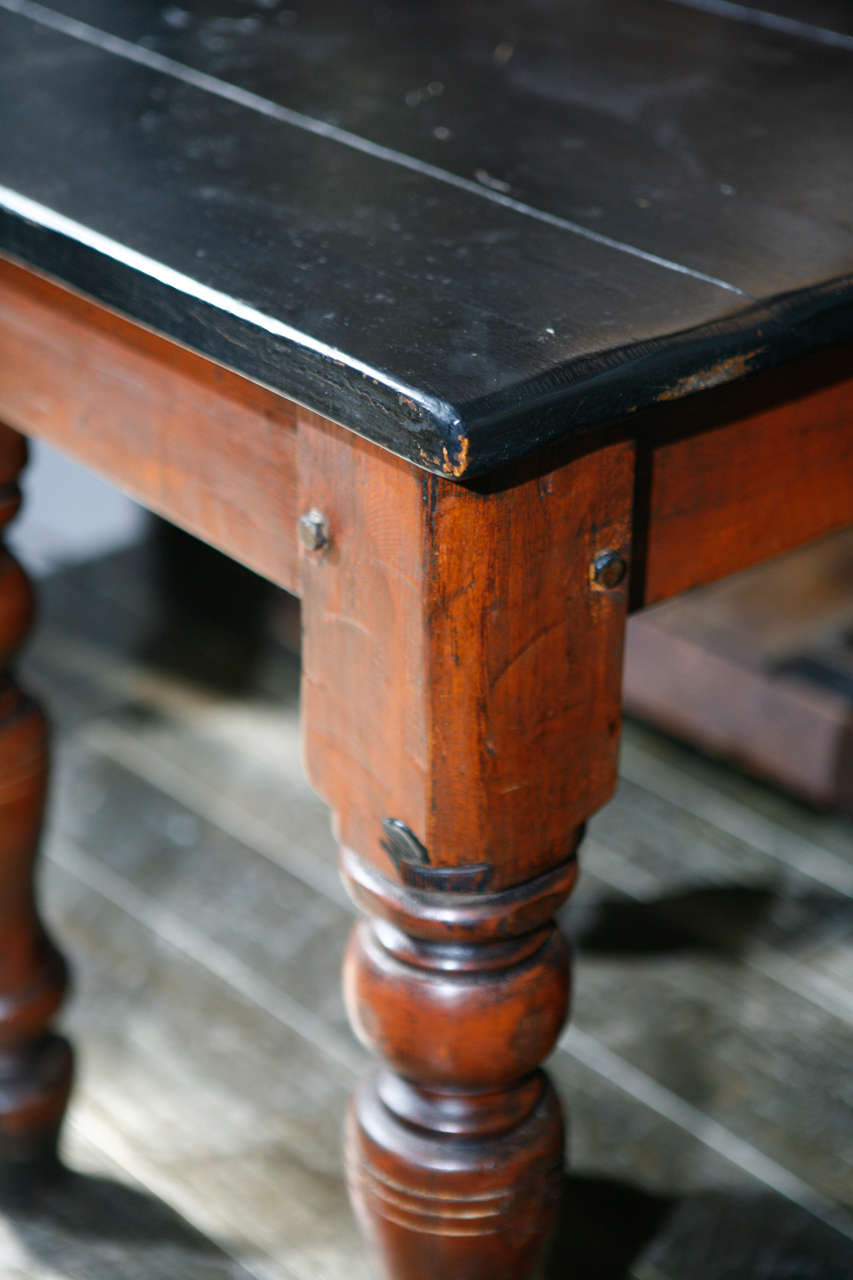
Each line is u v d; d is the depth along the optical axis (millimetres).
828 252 993
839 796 1701
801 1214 1342
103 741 1925
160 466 1072
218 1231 1337
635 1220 1339
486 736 974
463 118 1134
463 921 1016
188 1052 1479
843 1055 1464
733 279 968
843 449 1061
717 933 1574
